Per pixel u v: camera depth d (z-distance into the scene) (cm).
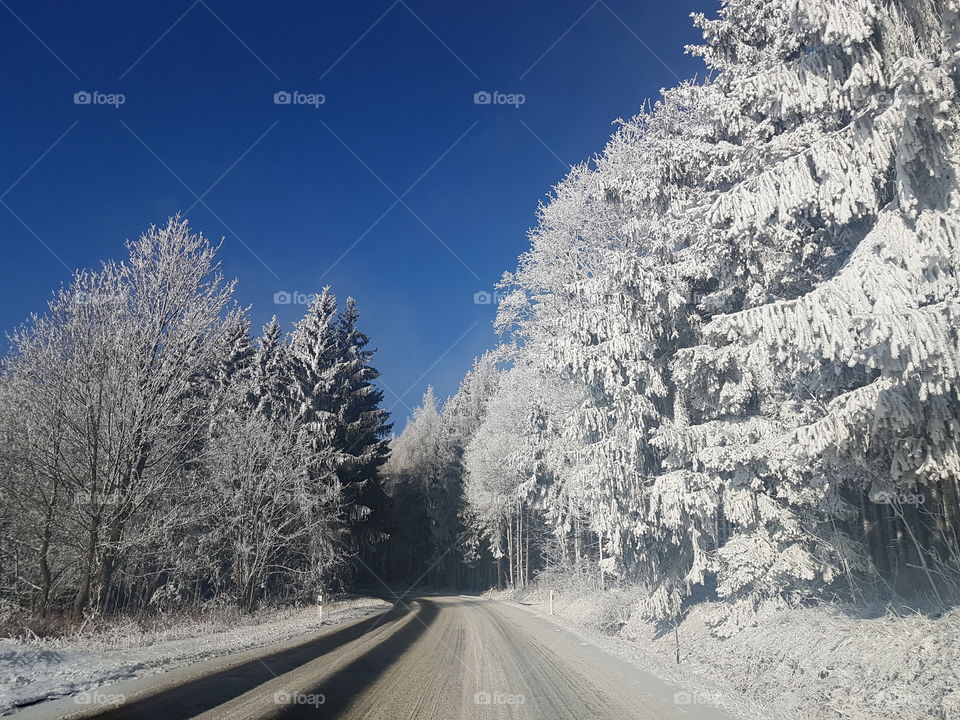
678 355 1343
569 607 2716
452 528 6644
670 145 1461
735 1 1345
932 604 943
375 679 906
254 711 670
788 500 1227
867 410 877
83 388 1692
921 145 842
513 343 2544
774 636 1059
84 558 1750
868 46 962
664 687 874
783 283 1322
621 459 1467
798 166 1048
